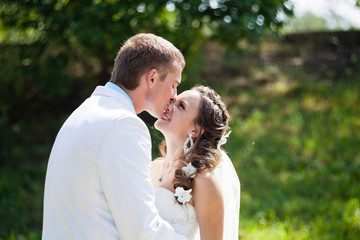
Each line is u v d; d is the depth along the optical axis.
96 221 1.45
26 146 5.96
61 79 6.41
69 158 1.48
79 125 1.51
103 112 1.50
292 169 5.23
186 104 1.85
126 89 1.60
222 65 8.30
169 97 1.65
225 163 1.98
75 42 6.12
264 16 5.59
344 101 6.74
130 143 1.45
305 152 5.54
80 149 1.46
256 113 6.73
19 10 5.86
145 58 1.58
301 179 4.89
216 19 5.54
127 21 5.17
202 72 8.02
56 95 6.79
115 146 1.43
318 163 5.26
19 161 5.55
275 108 6.86
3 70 6.30
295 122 6.35
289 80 7.73
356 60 7.94
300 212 4.13
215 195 1.71
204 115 1.84
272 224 3.85
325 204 4.23
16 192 4.64
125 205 1.40
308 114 6.55
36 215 4.16
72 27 5.56
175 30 5.45
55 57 6.11
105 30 5.26
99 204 1.45
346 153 5.39
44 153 5.80
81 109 1.58
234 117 6.69
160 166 2.06
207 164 1.75
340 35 8.48
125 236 1.42
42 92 6.71
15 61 6.26
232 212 1.93
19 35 6.29
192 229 1.76
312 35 8.64
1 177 5.03
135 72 1.58
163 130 1.88
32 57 6.07
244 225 3.77
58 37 5.84
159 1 5.12
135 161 1.44
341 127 5.98
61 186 1.48
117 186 1.40
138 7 5.20
